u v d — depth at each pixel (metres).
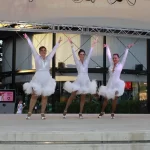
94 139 5.29
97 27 10.83
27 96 19.56
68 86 9.29
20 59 19.97
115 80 9.52
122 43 19.44
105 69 19.17
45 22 10.47
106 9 10.75
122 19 10.93
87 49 19.02
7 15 10.27
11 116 10.45
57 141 5.26
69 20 10.55
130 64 19.66
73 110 17.56
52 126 6.56
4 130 5.64
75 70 18.92
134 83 19.77
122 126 6.63
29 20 10.39
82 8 10.59
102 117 10.05
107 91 9.44
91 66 19.16
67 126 6.57
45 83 8.76
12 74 20.03
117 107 18.50
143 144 5.38
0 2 10.20
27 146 5.21
